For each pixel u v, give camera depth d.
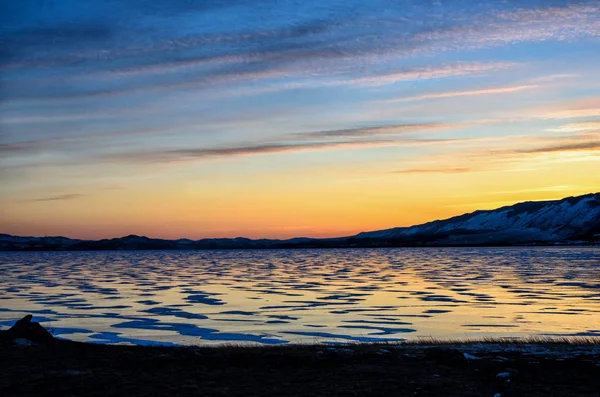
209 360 17.88
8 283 81.00
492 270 114.44
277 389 13.60
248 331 33.59
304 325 36.03
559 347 22.92
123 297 57.66
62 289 69.12
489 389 13.85
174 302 52.16
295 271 120.56
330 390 13.52
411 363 17.52
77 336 31.64
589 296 56.03
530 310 44.12
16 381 14.30
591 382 14.88
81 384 14.02
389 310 44.78
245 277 97.50
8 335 21.98
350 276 98.94
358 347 23.20
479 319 38.69
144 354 19.27
